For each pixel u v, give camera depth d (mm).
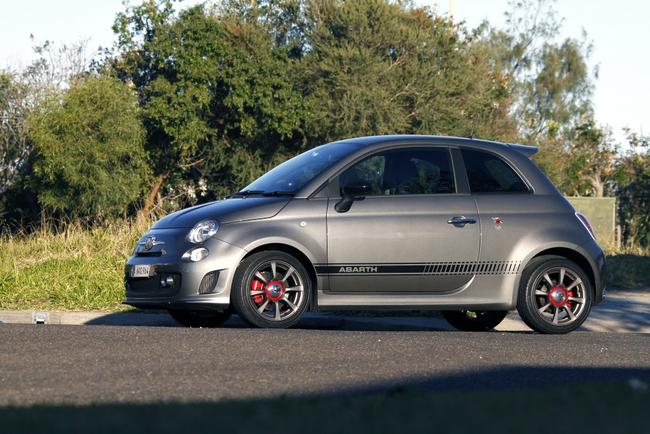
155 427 6426
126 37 63219
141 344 14031
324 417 6973
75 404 8805
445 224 18500
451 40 68000
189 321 20562
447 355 13641
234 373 11781
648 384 9242
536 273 18859
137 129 53594
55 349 13500
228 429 6352
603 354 14398
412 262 18328
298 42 69875
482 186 19000
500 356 13742
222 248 17656
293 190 18359
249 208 18031
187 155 61969
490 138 71188
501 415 6852
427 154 18938
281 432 6273
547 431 6113
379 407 7527
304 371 12016
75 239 34250
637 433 6074
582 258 19219
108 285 26688
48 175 51219
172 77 62156
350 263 18109
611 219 55719
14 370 11805
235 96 61062
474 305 18656
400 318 22844
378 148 18750
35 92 55344
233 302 17703
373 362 12844
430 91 66188
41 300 25766
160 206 61125
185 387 10766
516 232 18844
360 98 63438
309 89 65750
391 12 66812
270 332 15578
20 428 6484
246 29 64562
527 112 115188
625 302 26641
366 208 18281
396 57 67750
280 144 66375
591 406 7328
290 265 17938
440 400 7852
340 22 65750
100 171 50938
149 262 18266
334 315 23203
